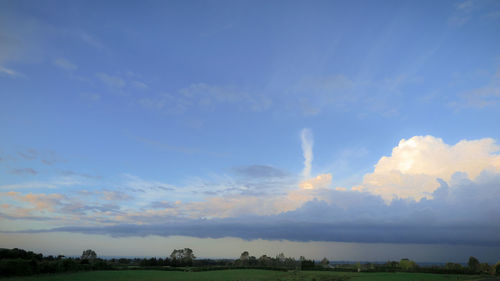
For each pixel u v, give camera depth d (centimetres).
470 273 12706
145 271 10794
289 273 11250
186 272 10988
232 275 10038
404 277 10250
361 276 10506
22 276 7512
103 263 11031
